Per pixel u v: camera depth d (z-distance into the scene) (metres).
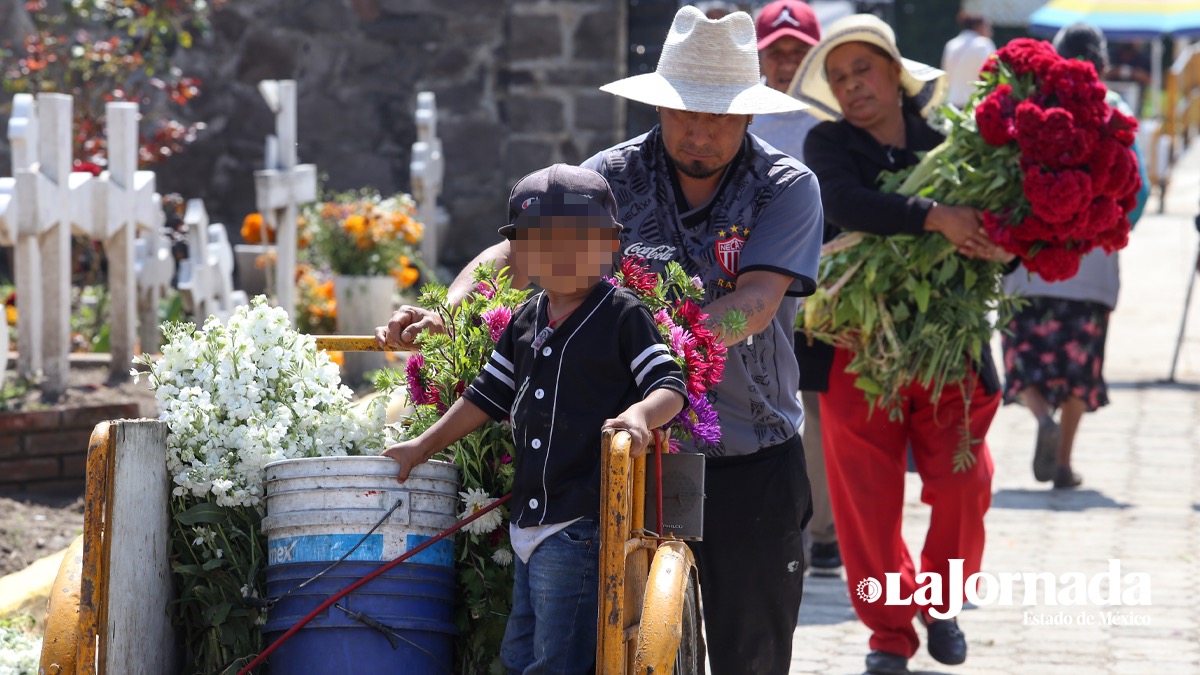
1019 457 14.90
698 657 5.70
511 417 5.51
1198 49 47.88
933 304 8.52
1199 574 10.75
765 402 6.67
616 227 5.39
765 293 6.30
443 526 5.51
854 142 8.84
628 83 6.43
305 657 5.34
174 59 19.95
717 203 6.52
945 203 8.57
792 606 6.82
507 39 19.95
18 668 6.93
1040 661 8.91
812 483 11.03
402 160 20.23
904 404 8.73
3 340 10.84
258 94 20.12
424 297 5.94
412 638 5.40
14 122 11.11
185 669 5.57
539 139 20.00
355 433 5.82
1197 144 45.66
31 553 9.36
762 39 10.95
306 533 5.34
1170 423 16.11
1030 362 13.10
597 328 5.34
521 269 5.34
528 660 5.41
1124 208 8.62
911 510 12.83
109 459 4.77
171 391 5.64
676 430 5.70
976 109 8.48
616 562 4.71
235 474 5.50
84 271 17.31
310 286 15.85
